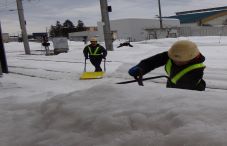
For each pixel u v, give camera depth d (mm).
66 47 33062
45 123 2943
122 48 28781
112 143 2236
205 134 1963
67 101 3125
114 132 2371
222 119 2127
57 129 2715
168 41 39438
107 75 13891
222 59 17469
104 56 14938
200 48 24484
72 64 19688
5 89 10930
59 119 2865
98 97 3037
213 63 15820
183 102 2516
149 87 3166
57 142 2484
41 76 15102
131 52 24875
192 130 2039
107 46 26812
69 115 2850
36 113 3273
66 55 25828
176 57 3756
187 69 3816
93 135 2439
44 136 2645
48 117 3023
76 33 75375
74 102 3066
